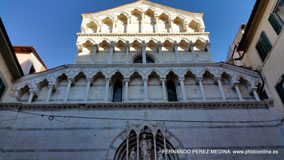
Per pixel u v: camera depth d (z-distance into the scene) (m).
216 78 18.69
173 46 21.88
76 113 15.98
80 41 21.47
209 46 21.80
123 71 18.94
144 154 14.36
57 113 15.93
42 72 18.58
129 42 21.89
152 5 25.38
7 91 16.94
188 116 16.05
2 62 16.36
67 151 14.23
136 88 18.48
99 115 15.91
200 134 15.23
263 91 18.12
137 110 16.25
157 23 23.86
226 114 16.25
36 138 14.73
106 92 17.62
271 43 17.09
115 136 15.00
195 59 20.73
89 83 18.25
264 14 18.03
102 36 22.17
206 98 17.95
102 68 19.17
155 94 18.17
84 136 14.93
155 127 15.41
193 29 24.09
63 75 18.97
